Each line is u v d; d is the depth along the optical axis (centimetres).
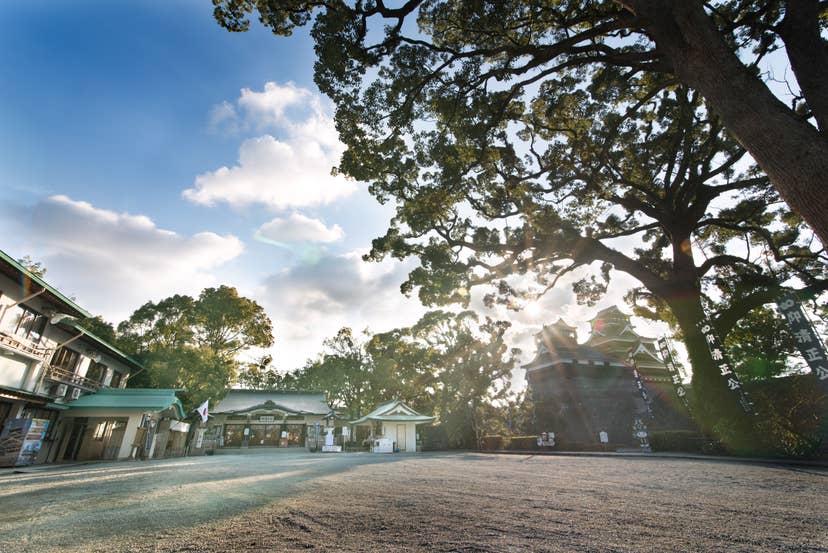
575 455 1539
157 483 700
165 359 2364
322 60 1006
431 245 1611
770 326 1775
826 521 330
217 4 986
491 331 2956
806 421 1098
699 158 1530
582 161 1472
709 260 1678
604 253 1644
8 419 1278
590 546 264
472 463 1159
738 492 502
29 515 414
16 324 1304
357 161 1212
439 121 1220
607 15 927
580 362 2911
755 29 1005
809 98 649
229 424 3120
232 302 2802
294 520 370
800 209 488
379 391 3603
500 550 260
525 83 1070
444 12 1088
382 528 332
